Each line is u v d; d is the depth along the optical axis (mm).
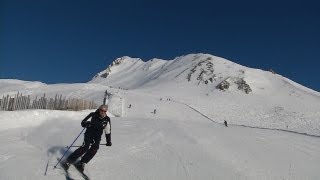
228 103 125438
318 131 86250
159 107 72688
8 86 126312
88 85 111875
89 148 8953
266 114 110062
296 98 141875
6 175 7629
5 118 14047
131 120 21578
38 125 15000
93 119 8703
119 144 12430
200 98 131625
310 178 10914
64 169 8484
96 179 8297
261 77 172500
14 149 9867
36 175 7828
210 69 184000
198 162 11109
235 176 10055
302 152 14977
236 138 16688
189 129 18531
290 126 93188
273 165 11914
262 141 16656
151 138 14352
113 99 70625
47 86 115812
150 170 9672
